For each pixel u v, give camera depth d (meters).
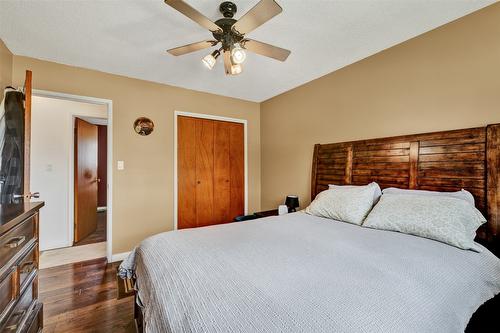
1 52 2.12
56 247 3.38
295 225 1.92
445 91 1.94
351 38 2.15
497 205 1.60
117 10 1.75
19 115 1.77
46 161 3.34
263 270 1.08
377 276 1.01
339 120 2.81
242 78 3.10
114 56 2.47
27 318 1.22
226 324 0.72
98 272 2.58
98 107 3.74
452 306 0.92
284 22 1.91
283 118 3.69
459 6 1.73
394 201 1.82
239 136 4.04
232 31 1.63
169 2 1.35
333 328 0.69
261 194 4.21
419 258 1.21
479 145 1.70
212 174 3.75
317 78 3.09
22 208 1.24
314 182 3.02
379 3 1.70
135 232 3.05
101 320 1.77
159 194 3.24
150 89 3.18
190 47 1.83
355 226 1.88
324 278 0.99
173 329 0.77
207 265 1.15
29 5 1.68
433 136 1.95
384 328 0.71
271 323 0.71
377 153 2.34
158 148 3.23
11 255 1.02
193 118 3.57
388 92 2.32
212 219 3.73
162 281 1.05
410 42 2.16
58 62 2.59
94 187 4.24
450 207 1.54
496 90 1.69
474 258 1.27
